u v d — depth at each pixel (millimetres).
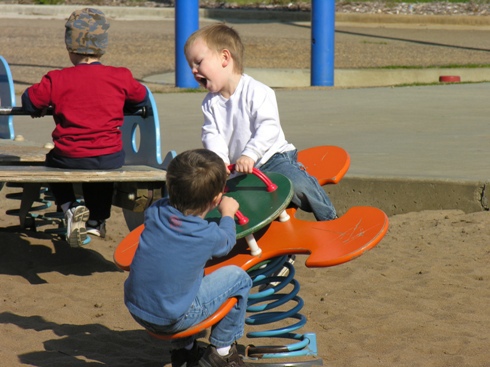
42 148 16469
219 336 8906
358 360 9906
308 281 13461
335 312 11867
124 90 13164
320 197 10125
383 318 11508
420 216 17016
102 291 12945
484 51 51844
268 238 9555
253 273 9789
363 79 42594
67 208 13164
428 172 18125
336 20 66062
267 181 9555
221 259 9398
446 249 14953
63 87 12719
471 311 11844
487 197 16844
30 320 11438
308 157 11242
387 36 58250
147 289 8375
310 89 36625
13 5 68500
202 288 8578
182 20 37344
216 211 9602
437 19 65188
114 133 13062
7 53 48062
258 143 9844
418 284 13117
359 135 23734
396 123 26000
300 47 52344
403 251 14992
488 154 20297
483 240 15281
